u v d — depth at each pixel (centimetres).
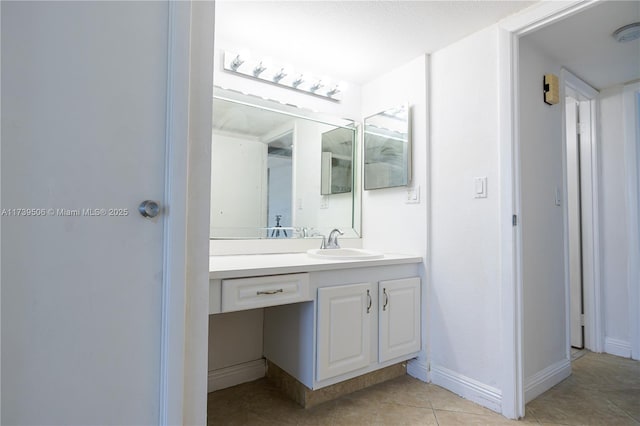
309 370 170
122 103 96
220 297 143
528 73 197
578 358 249
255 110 217
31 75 84
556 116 221
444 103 209
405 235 228
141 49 99
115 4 95
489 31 187
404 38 199
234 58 205
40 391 85
